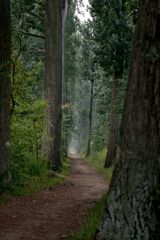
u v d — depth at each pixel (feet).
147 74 20.95
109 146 98.68
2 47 43.86
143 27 21.30
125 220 20.68
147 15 21.22
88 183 68.28
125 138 21.31
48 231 29.55
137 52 21.40
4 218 33.17
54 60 77.05
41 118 61.52
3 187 43.47
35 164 61.26
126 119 21.45
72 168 117.08
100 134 169.27
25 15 89.20
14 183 46.47
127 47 84.07
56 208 39.06
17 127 54.24
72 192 53.26
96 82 160.56
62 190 54.29
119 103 89.04
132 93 21.34
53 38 77.25
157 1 21.02
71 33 142.10
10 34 44.80
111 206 21.22
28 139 58.34
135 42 21.66
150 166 20.56
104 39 85.76
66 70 160.76
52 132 75.51
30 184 51.49
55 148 75.82
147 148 20.66
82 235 25.53
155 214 20.27
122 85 88.58
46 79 77.30
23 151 57.41
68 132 196.13
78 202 43.60
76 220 33.27
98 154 155.94
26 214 35.29
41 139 73.87
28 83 56.95
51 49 77.25
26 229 29.96
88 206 40.42
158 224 20.21
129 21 82.53
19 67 54.90
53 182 59.77
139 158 20.74
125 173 20.99
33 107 57.52
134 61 21.52
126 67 87.92
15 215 34.58
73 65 162.50
